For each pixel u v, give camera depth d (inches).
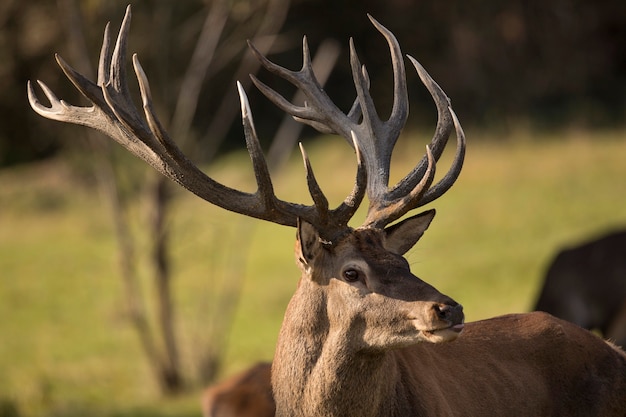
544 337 574.6
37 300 1947.6
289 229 2219.5
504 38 2650.1
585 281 1021.2
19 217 2566.4
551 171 2106.3
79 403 1288.1
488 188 2066.9
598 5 2684.5
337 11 2559.1
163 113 1363.2
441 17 2625.5
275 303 1689.2
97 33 1320.1
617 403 581.9
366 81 585.3
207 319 1635.1
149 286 1841.8
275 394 528.1
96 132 1385.3
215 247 1717.5
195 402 1143.0
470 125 2561.5
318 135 2790.4
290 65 2559.1
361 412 506.9
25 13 1486.2
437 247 1796.3
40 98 1562.5
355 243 503.5
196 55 1366.9
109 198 1408.7
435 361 547.2
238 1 1364.4
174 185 1384.1
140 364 1505.9
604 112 2527.1
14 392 1342.3
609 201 1908.2
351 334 497.4
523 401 554.3
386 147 570.3
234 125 2802.7
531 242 1747.0
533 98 2650.1
